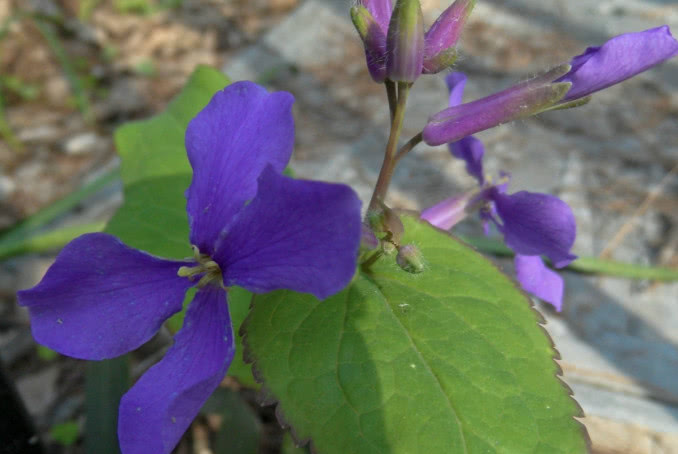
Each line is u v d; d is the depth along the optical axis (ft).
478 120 0.30
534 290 0.39
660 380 0.55
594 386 0.54
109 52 1.00
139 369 0.57
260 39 1.01
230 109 0.30
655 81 0.88
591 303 0.61
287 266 0.26
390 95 0.32
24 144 0.85
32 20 1.04
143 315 0.30
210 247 0.30
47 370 0.60
